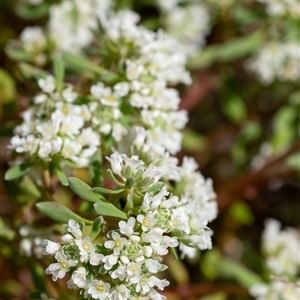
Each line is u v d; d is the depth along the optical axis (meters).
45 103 0.26
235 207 0.34
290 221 0.38
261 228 0.38
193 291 0.32
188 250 0.24
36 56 0.32
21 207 0.27
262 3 0.35
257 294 0.30
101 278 0.23
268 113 0.37
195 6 0.36
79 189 0.23
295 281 0.31
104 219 0.24
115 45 0.27
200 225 0.23
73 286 0.23
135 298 0.22
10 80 0.32
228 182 0.34
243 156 0.36
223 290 0.31
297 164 0.32
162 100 0.26
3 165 0.34
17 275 0.32
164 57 0.27
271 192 0.38
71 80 0.34
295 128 0.34
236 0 0.35
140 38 0.27
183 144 0.35
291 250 0.31
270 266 0.31
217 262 0.33
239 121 0.37
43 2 0.33
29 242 0.26
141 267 0.22
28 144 0.25
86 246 0.22
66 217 0.24
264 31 0.34
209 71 0.36
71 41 0.32
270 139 0.35
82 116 0.26
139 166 0.23
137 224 0.23
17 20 0.36
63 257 0.22
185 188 0.25
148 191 0.23
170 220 0.23
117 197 0.23
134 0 0.35
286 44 0.34
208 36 0.37
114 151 0.24
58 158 0.25
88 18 0.33
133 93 0.26
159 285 0.22
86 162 0.25
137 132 0.25
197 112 0.40
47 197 0.26
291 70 0.34
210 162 0.37
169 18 0.35
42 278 0.27
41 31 0.33
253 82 0.38
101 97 0.26
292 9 0.32
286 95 0.36
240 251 0.36
